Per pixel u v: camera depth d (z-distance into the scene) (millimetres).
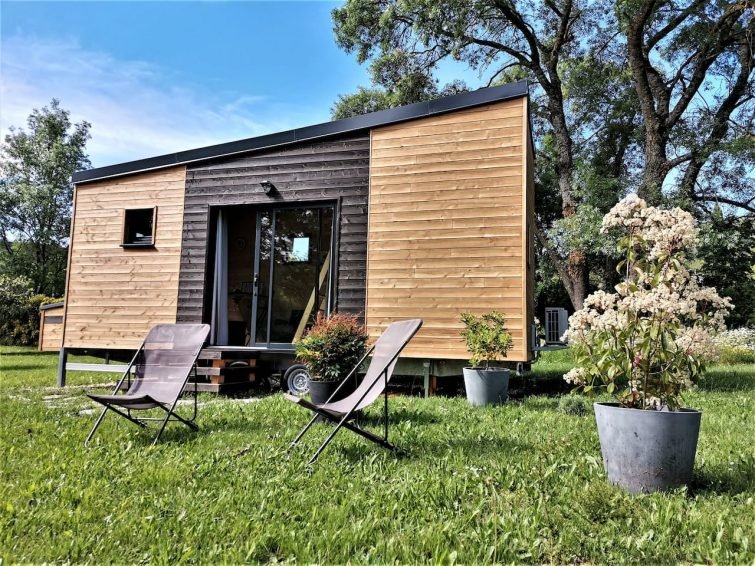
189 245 7914
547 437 3885
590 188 13523
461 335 6180
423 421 4652
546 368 11133
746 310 14578
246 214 8492
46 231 27203
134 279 8125
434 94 18031
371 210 7000
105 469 3246
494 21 16578
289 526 2348
